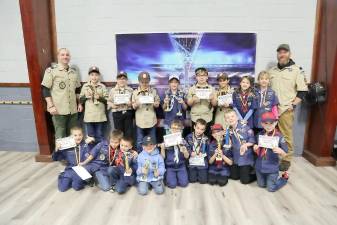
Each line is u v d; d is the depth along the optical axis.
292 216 2.37
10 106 3.77
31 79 3.29
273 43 3.43
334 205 2.53
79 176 2.77
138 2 3.39
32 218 2.36
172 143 2.83
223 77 3.20
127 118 3.37
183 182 2.86
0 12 3.49
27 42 3.18
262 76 3.09
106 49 3.54
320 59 3.37
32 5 3.10
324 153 3.37
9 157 3.68
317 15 3.33
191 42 3.45
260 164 2.79
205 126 2.97
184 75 3.54
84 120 3.47
